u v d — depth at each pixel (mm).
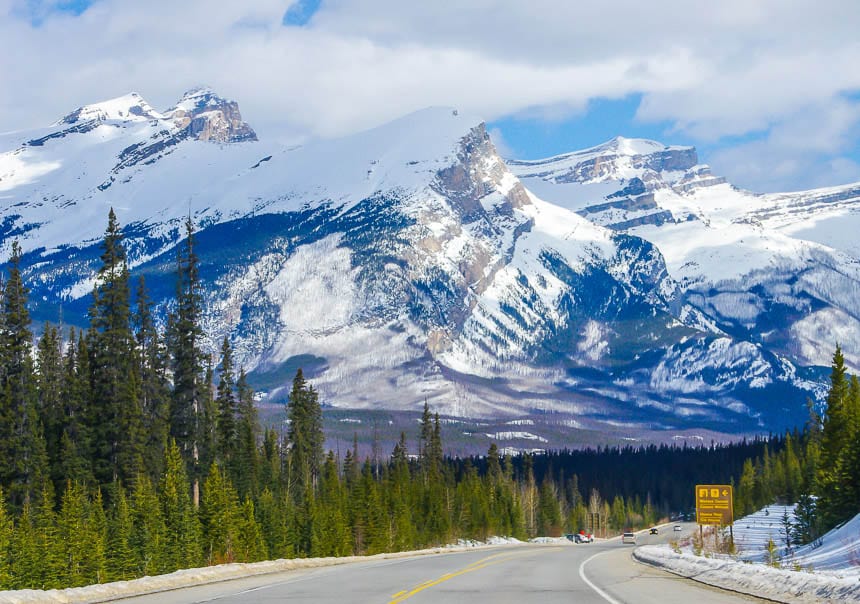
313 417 153375
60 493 95500
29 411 93688
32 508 89875
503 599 31969
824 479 98000
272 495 115938
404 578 41812
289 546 107000
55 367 110875
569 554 76000
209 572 42500
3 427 92312
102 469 98688
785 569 39281
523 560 61969
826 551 62906
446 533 150750
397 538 132875
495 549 99688
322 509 118062
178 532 89250
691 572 44875
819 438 165250
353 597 32625
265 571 48594
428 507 152750
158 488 98250
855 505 86875
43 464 94062
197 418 107562
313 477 150000
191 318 107750
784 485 176625
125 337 101500
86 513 85500
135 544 84688
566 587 36812
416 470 192000
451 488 177750
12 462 92438
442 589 35781
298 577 42656
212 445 113375
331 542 114188
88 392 101688
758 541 108250
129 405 99750
